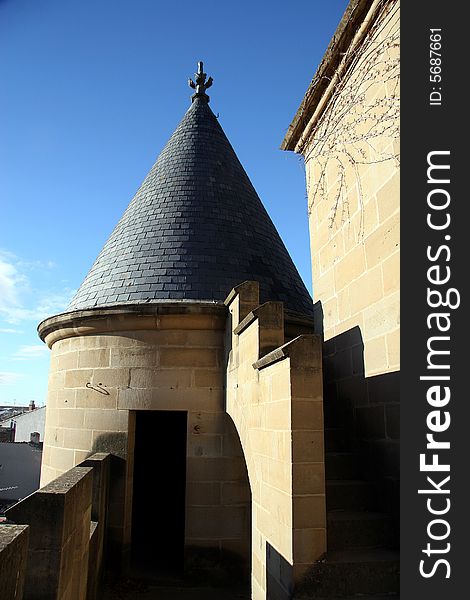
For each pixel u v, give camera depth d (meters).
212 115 11.70
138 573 7.76
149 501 11.57
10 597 2.52
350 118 5.90
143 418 12.11
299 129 7.42
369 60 5.42
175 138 11.09
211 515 7.29
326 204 6.61
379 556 3.95
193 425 7.49
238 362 6.24
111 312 7.76
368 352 5.30
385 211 5.05
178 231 8.98
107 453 7.51
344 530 4.30
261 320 5.02
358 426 5.45
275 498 4.27
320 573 3.72
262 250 9.42
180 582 7.38
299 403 3.94
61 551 3.84
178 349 7.71
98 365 7.99
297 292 9.39
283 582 3.93
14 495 25.19
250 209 10.09
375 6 5.23
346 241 5.96
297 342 4.02
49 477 8.34
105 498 7.14
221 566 7.18
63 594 3.93
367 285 5.39
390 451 4.74
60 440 8.21
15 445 26.09
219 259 8.70
